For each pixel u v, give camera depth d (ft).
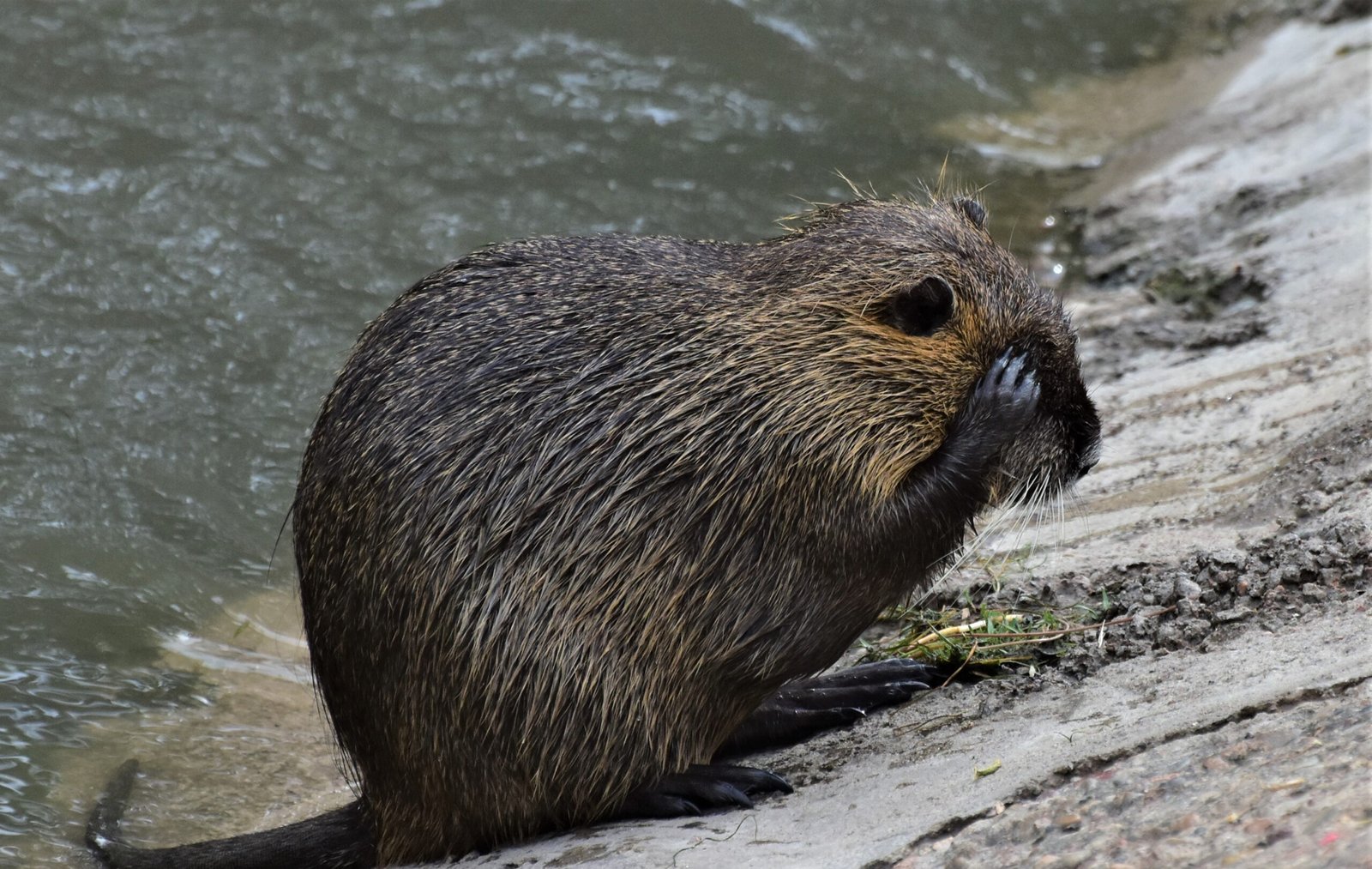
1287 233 46.24
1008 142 63.62
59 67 58.70
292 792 31.53
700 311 25.04
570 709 24.11
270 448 42.52
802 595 24.82
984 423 25.49
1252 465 31.68
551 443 24.06
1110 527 31.50
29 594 37.06
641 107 61.93
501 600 23.82
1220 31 73.46
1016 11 75.61
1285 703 18.65
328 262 49.83
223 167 54.13
